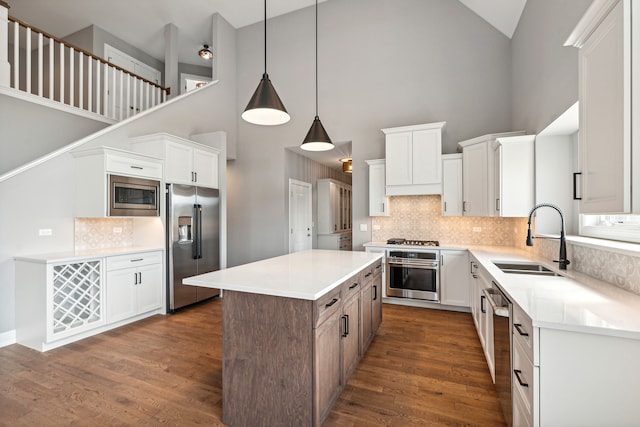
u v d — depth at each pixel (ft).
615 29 3.91
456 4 14.57
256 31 18.79
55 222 10.96
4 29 11.20
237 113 19.19
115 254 10.98
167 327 11.27
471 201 12.89
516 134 11.83
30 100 11.79
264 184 18.33
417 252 13.39
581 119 4.81
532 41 10.85
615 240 7.41
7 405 6.61
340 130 16.60
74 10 17.08
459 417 6.22
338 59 16.74
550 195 10.31
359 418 6.20
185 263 13.39
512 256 10.30
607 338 3.87
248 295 6.01
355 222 16.25
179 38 20.34
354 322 7.84
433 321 11.84
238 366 6.07
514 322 5.20
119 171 11.19
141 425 6.04
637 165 3.66
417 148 13.73
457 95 14.51
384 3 15.87
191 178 13.93
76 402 6.73
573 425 4.03
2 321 9.62
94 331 10.58
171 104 15.23
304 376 5.57
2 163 11.12
